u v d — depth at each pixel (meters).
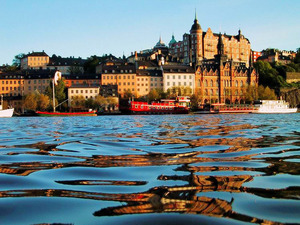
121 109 162.50
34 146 19.81
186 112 159.12
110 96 182.25
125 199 8.00
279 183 9.49
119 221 6.53
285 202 7.65
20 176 10.77
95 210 7.20
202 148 17.95
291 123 49.81
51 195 8.46
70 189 9.03
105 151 17.11
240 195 8.25
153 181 9.88
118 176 10.67
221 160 13.77
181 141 21.98
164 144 20.25
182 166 12.41
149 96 190.38
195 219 6.56
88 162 13.51
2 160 14.24
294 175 10.62
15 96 197.75
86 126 46.72
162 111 157.75
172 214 6.89
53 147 19.14
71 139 24.53
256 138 23.86
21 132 33.88
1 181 10.05
